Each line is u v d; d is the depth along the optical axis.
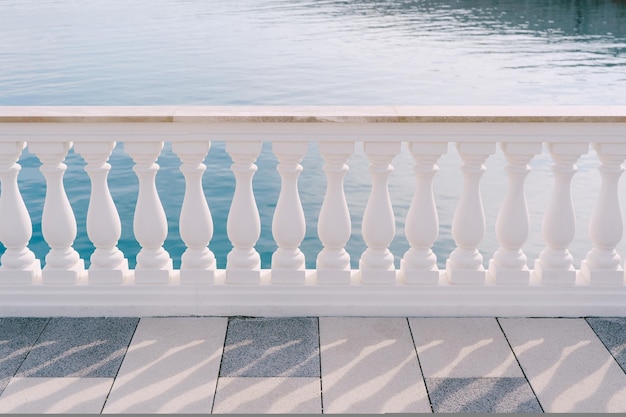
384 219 3.70
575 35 26.28
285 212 3.70
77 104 16.06
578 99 16.36
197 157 3.58
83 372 3.21
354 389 3.08
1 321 3.72
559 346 3.46
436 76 19.19
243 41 25.67
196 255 3.80
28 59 21.84
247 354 3.38
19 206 3.73
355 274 3.93
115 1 41.69
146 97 16.83
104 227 3.71
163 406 2.95
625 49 22.89
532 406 2.95
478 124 3.48
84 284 3.79
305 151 3.54
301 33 27.69
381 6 37.50
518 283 3.79
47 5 39.44
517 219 3.69
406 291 3.80
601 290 3.79
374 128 3.50
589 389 3.08
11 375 3.18
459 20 31.23
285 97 16.89
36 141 3.51
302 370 3.23
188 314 3.80
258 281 3.80
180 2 40.53
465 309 3.79
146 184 3.66
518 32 27.31
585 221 9.05
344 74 19.55
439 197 9.77
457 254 3.81
